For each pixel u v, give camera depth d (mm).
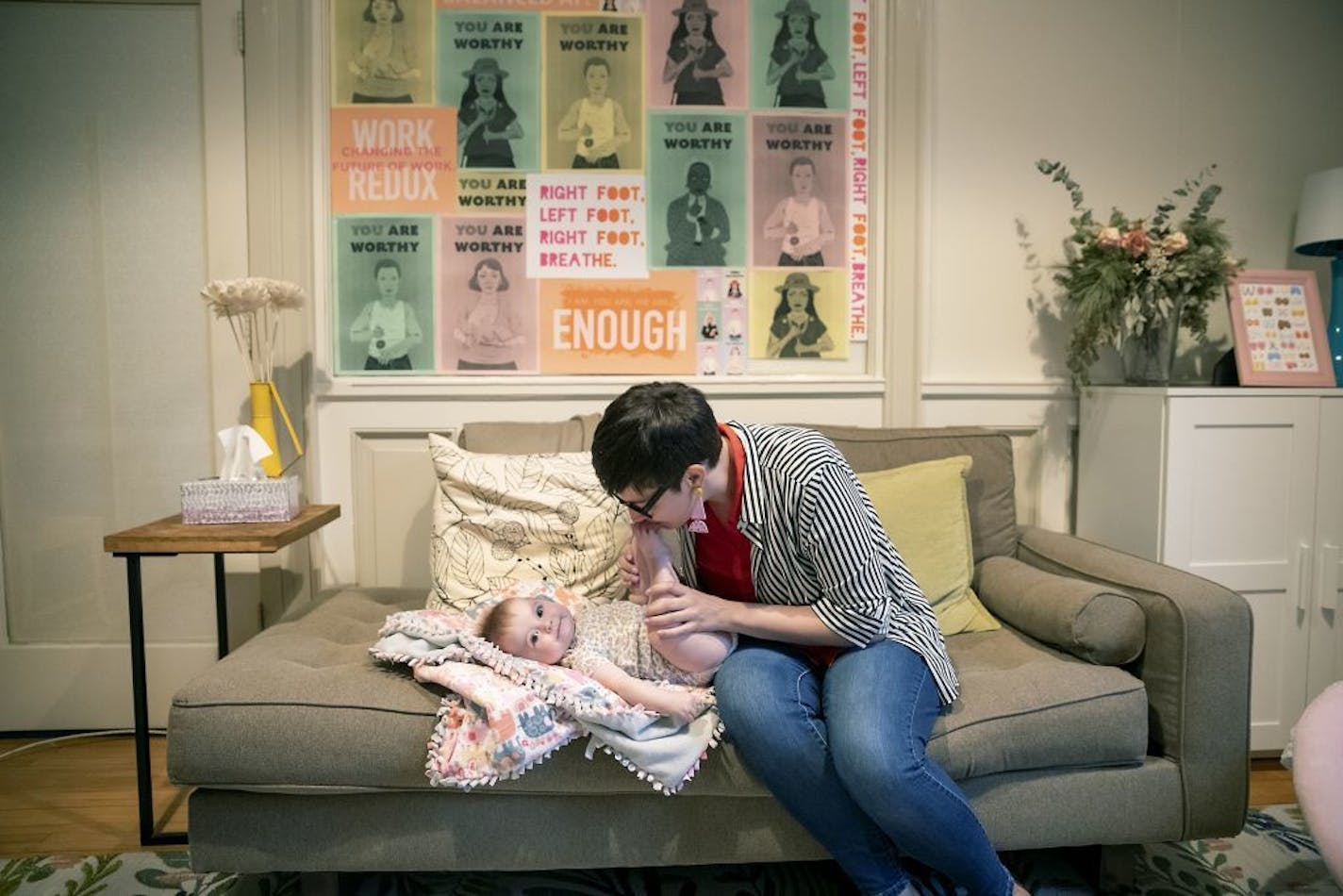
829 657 1324
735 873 1515
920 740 1175
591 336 2158
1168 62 2242
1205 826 1362
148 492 2133
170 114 2072
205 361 2113
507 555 1623
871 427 2062
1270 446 1868
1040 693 1313
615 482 1117
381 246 2105
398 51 2084
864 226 2203
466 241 2121
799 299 2195
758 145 2164
